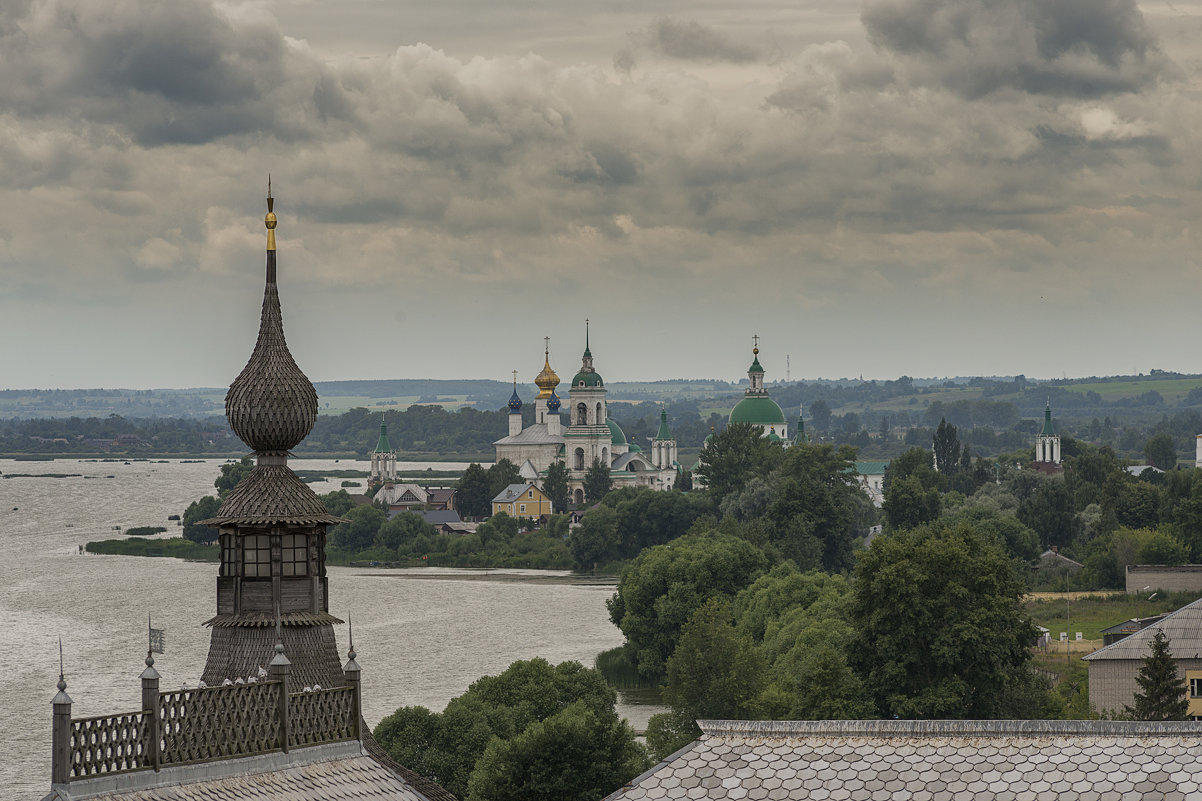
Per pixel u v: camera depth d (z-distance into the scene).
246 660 91.38
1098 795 77.81
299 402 94.00
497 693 197.12
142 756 77.25
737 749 85.12
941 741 83.44
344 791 83.31
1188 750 79.75
